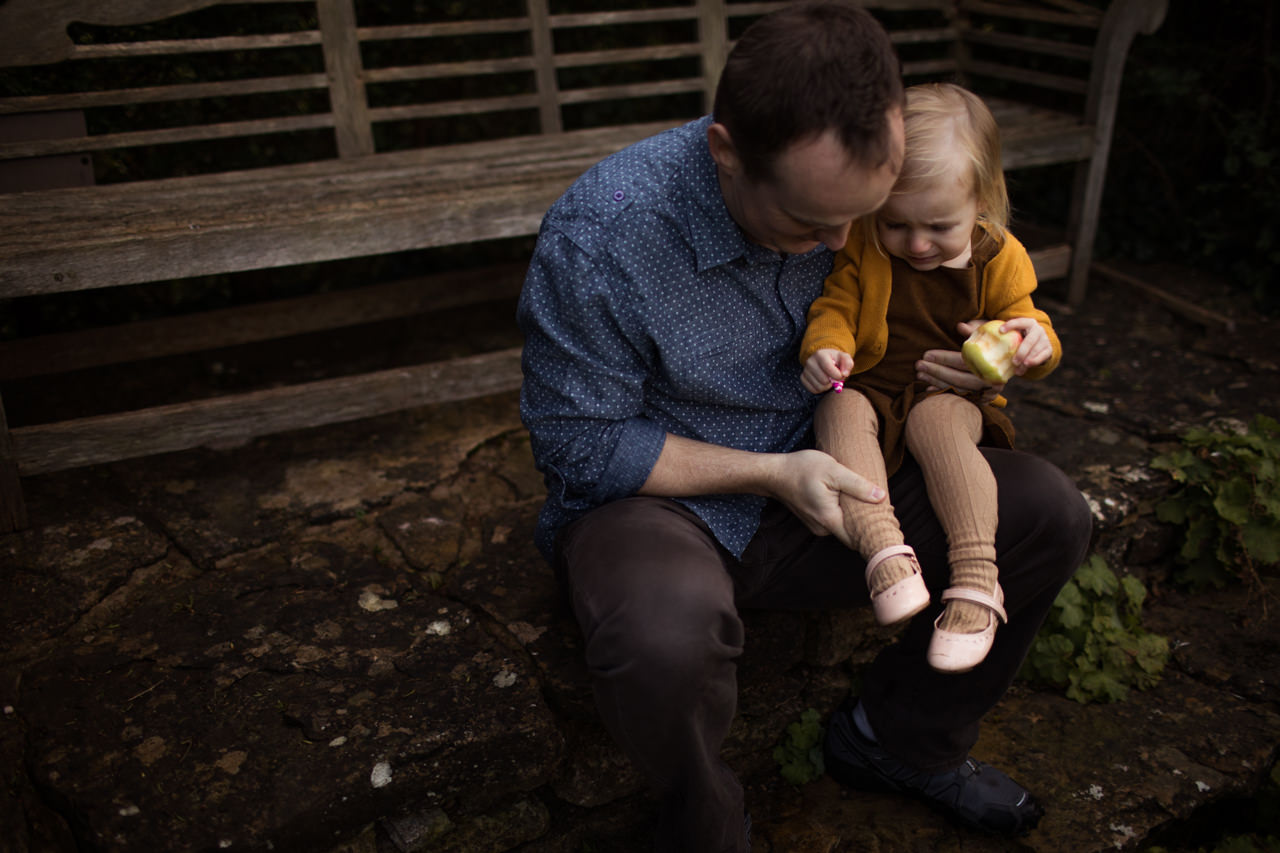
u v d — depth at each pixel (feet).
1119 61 11.29
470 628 6.73
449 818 5.95
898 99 4.33
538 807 6.29
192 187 9.21
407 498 8.37
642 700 4.75
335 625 6.75
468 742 5.76
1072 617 7.53
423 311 11.62
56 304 11.15
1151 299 12.38
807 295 5.81
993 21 14.20
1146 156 13.38
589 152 10.52
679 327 5.30
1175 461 8.56
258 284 12.25
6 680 6.25
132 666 6.34
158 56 10.75
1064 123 11.73
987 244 5.78
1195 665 7.70
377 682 6.21
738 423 5.78
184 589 7.15
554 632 6.61
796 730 7.06
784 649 6.77
